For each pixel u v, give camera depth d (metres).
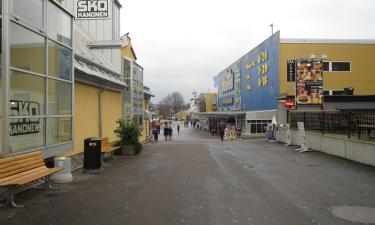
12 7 8.81
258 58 55.47
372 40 47.91
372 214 7.43
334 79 47.69
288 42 46.84
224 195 9.09
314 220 7.00
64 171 10.70
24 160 8.60
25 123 9.59
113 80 20.23
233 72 74.38
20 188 9.41
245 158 16.97
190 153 19.42
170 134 43.66
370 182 10.90
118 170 13.15
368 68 48.06
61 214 7.36
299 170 13.23
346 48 47.75
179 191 9.55
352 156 15.89
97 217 7.17
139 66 30.42
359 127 16.56
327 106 35.53
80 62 15.96
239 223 6.80
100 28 24.83
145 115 35.81
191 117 137.00
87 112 17.22
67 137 12.41
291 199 8.70
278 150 21.11
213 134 66.00
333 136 18.06
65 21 12.30
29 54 9.81
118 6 26.11
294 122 25.69
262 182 10.85
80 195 9.05
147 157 17.41
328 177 11.76
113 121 22.33
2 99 8.57
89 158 12.98
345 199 8.71
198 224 6.75
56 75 11.57
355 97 36.47
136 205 8.09
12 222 6.82
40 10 10.41
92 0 22.25
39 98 10.41
